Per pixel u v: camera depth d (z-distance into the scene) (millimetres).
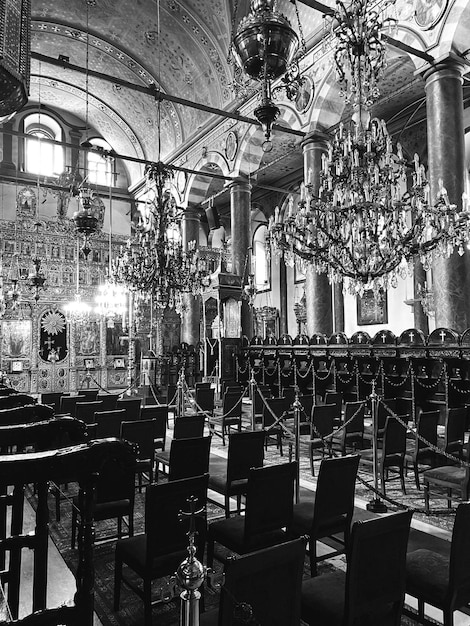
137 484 8258
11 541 2871
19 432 2779
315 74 15398
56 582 4691
